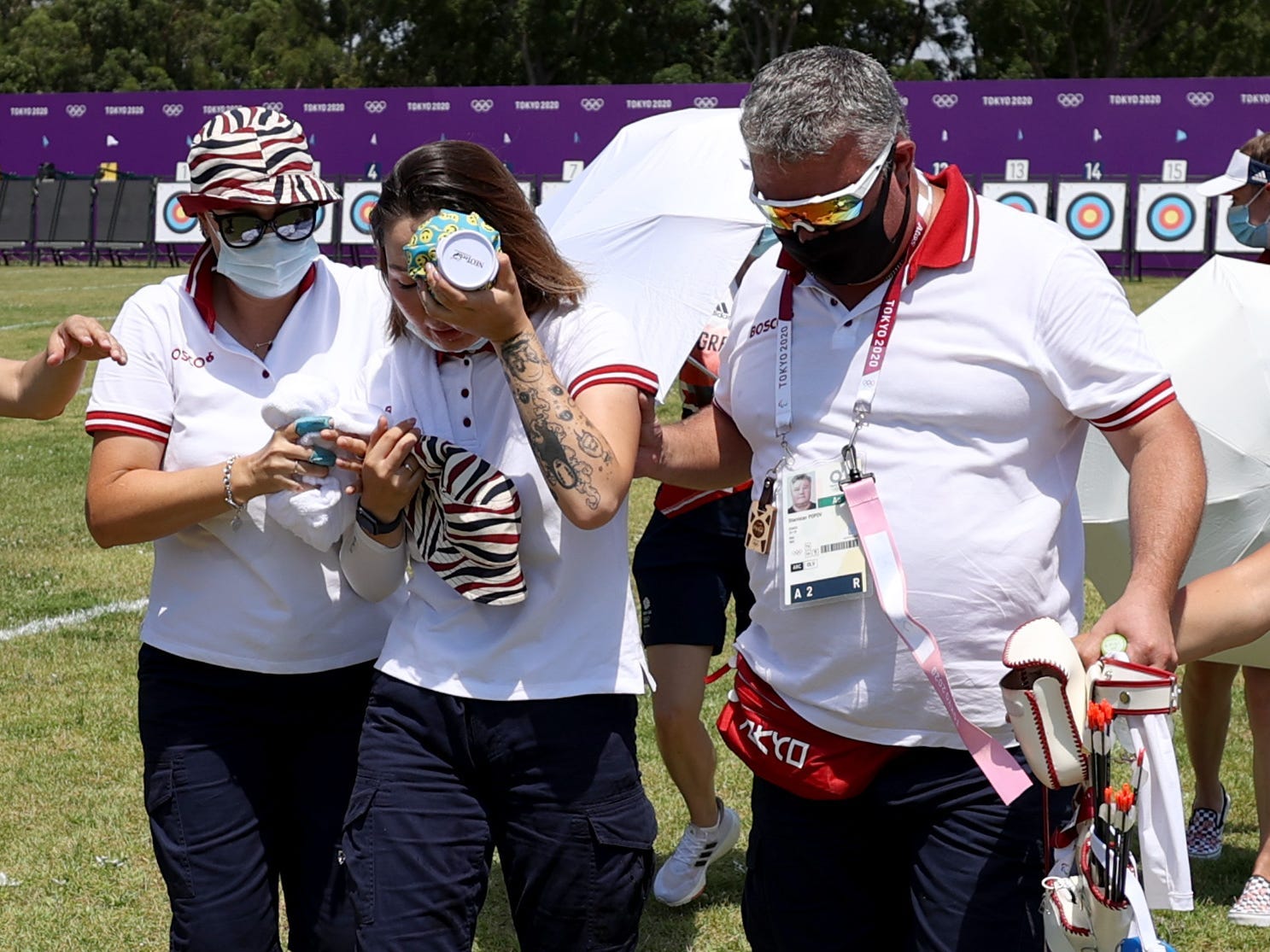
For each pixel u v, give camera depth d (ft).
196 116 93.66
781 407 7.61
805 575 7.38
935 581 7.17
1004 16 132.67
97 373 8.40
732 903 12.74
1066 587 7.45
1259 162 14.02
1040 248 7.16
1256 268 11.67
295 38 159.33
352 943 8.47
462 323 7.00
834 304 7.49
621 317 7.80
